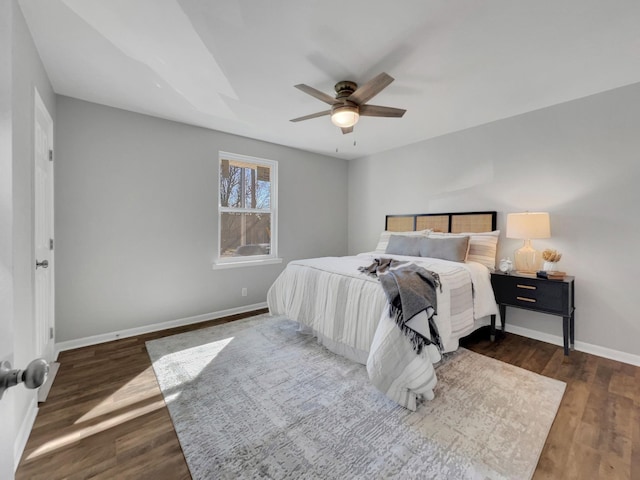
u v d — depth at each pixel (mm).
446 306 2240
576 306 2754
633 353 2471
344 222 5129
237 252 3947
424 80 2389
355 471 1354
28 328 1695
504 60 2105
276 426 1655
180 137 3342
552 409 1810
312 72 2254
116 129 2938
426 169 3994
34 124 1852
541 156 2965
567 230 2811
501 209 3268
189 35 1839
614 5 1588
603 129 2602
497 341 2934
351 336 2293
